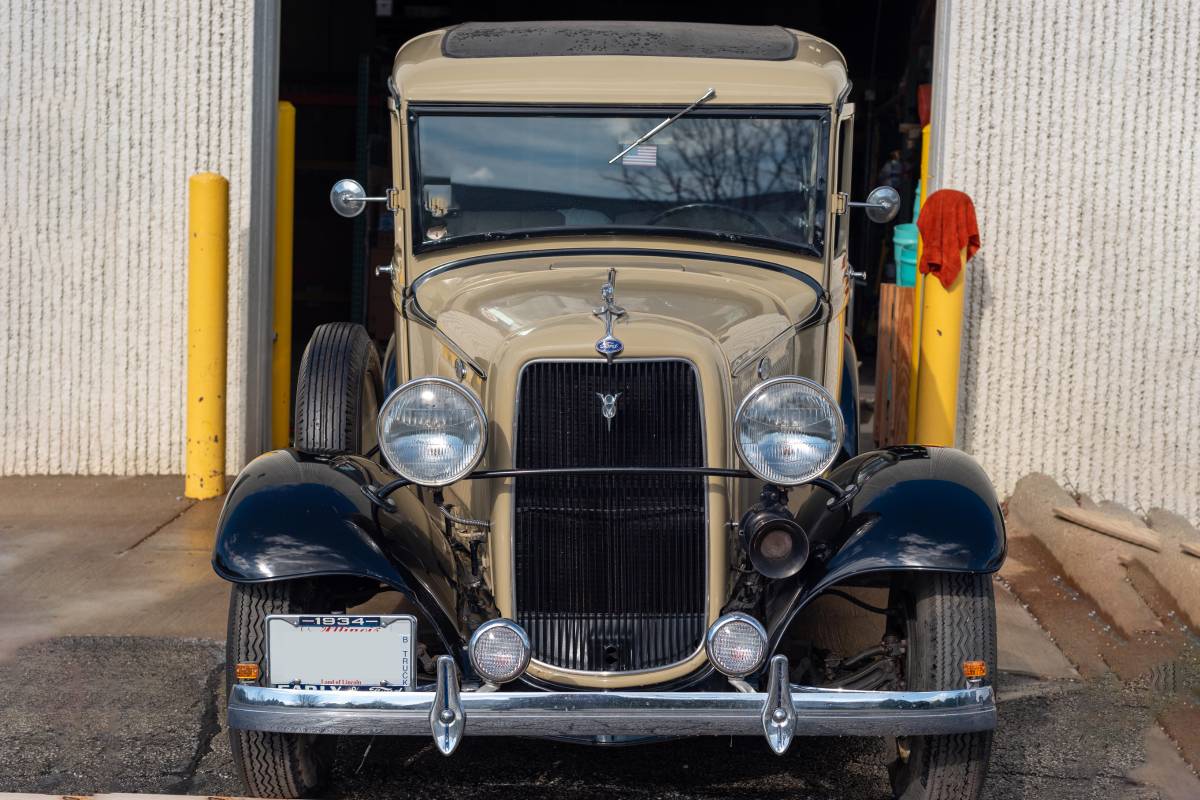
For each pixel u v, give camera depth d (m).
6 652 5.01
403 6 14.73
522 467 3.60
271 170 7.56
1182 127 7.18
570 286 4.18
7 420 7.68
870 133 14.08
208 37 7.39
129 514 6.97
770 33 5.09
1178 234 7.25
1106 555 6.06
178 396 7.67
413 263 4.67
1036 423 7.41
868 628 5.41
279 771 3.64
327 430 4.91
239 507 3.62
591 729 3.30
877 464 3.86
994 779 4.09
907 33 13.84
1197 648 5.24
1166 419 7.34
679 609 3.59
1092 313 7.32
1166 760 4.23
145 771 4.06
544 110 4.62
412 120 4.65
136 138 7.47
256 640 3.57
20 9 7.38
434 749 4.36
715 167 4.63
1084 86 7.20
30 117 7.46
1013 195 7.29
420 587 3.56
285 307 7.96
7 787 3.92
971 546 3.53
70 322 7.61
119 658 4.98
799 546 3.41
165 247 7.55
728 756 4.33
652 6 15.34
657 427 3.59
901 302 7.80
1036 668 5.06
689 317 3.92
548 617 3.60
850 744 4.45
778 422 3.43
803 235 4.64
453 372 3.97
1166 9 7.12
